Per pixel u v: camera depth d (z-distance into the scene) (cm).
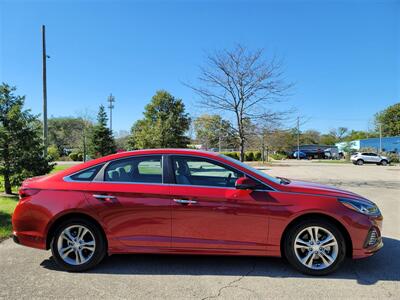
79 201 434
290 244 425
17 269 445
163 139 4116
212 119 1458
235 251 427
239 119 1397
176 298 357
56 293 369
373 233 427
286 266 452
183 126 5041
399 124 7875
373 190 1372
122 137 7650
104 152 4500
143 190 433
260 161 5028
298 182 494
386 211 880
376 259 483
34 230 438
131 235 432
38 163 1122
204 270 438
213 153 468
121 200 432
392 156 4691
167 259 480
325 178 2017
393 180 1869
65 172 458
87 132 4753
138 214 431
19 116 1100
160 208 430
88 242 437
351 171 2747
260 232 425
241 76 1374
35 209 438
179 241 429
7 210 816
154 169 450
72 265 433
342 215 418
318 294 366
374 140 6462
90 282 400
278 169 3053
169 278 411
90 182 444
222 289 379
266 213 423
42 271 437
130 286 388
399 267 450
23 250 531
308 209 420
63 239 439
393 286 388
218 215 425
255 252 427
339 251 418
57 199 437
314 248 422
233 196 426
